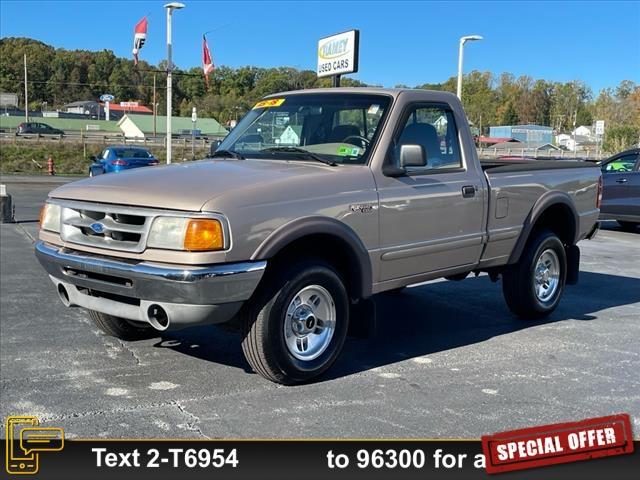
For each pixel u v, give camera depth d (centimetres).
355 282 489
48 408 430
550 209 682
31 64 13738
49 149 5056
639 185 1405
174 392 461
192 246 404
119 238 437
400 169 509
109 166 2634
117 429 402
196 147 5731
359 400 452
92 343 573
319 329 477
